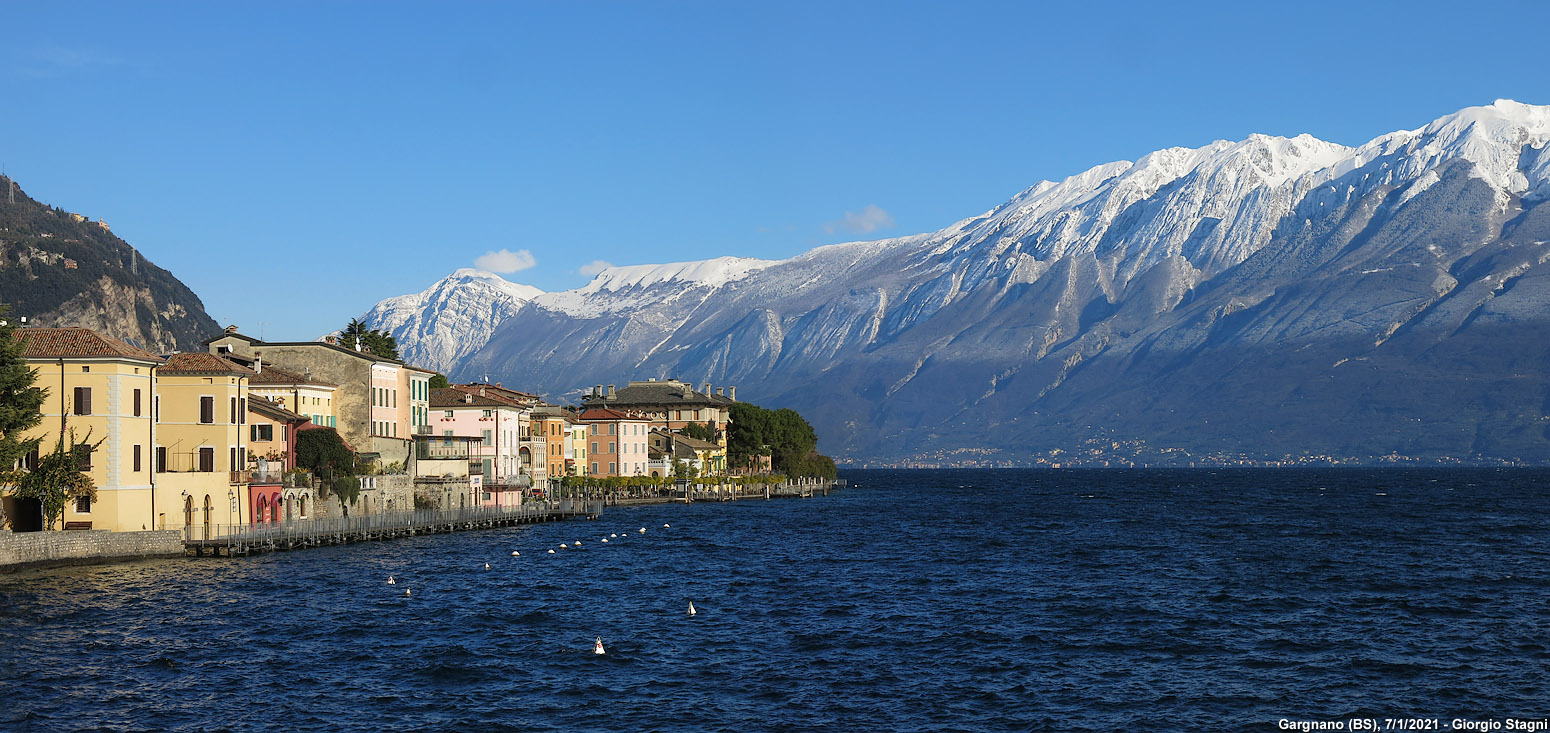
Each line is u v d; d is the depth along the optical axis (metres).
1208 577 121.69
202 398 127.75
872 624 93.56
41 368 112.56
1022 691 72.75
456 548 141.50
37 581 101.94
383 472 164.38
